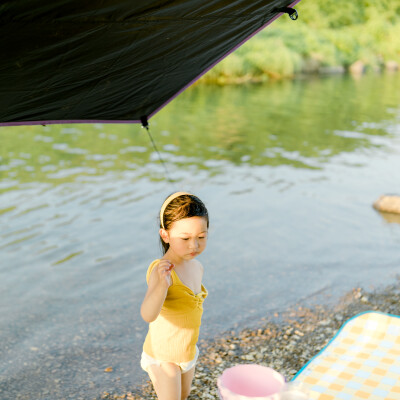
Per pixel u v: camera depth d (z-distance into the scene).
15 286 6.30
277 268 6.75
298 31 36.28
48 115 3.75
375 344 4.33
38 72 2.96
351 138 15.65
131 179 11.05
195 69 3.80
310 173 11.79
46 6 2.40
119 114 4.15
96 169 11.84
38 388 4.28
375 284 6.13
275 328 5.13
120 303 5.87
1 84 2.97
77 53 2.90
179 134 15.91
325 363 4.09
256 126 17.23
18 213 8.87
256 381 2.92
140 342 5.04
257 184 10.84
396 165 12.62
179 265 3.07
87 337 5.13
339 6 40.25
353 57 36.91
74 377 4.44
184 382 3.20
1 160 12.49
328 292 5.96
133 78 3.55
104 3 2.54
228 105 21.44
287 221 8.63
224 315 5.46
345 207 9.41
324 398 3.66
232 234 8.05
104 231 8.14
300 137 15.69
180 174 11.50
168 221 2.92
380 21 40.16
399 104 22.08
